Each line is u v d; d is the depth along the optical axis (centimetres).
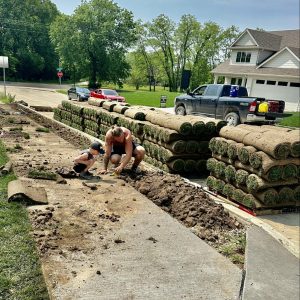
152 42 6550
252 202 598
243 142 636
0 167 625
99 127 1146
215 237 470
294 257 446
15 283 302
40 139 962
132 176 669
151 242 404
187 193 568
